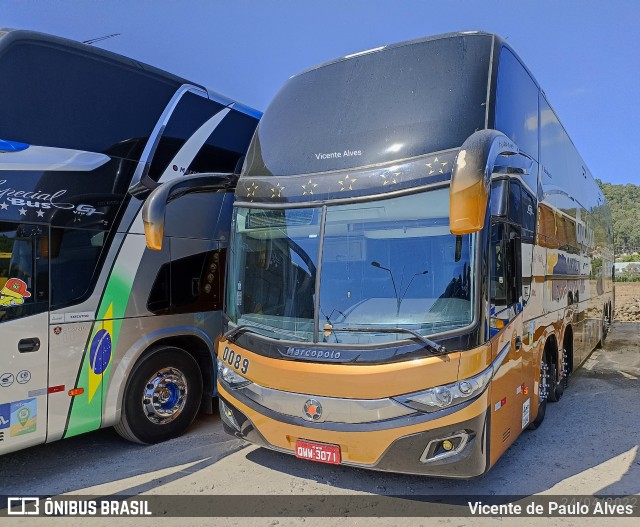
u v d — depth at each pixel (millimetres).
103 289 5109
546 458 4969
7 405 4363
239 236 4801
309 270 4207
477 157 3307
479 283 3711
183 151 5977
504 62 4535
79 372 4895
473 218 3254
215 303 6312
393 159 4074
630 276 44906
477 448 3617
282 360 4055
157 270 5645
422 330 3727
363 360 3729
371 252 4016
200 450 5340
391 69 4598
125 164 5371
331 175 4270
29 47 4707
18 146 4508
